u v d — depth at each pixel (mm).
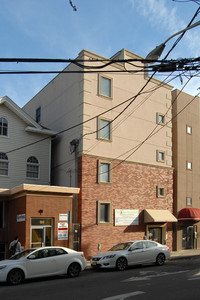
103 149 21266
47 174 22188
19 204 17797
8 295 9766
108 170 21375
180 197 25609
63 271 13055
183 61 9094
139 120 23688
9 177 20406
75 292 9930
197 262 17500
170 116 26000
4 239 18656
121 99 22828
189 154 27047
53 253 13094
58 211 18156
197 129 28203
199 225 26828
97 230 19969
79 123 20953
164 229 23938
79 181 20062
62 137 22891
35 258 12555
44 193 17719
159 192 24156
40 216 17391
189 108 27781
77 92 21734
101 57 22266
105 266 14656
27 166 21453
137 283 11250
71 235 18297
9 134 20891
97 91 21641
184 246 25422
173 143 26375
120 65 23156
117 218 21094
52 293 9867
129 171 22422
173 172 25922
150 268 15281
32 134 22016
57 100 24453
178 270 14344
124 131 22641
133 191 22359
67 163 21750
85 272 14805
